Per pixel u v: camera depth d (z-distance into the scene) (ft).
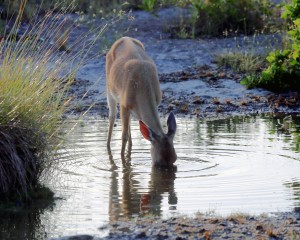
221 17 175.32
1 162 82.17
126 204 79.82
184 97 136.15
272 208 76.69
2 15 164.86
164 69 151.33
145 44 166.50
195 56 158.30
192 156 99.25
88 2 185.37
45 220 75.10
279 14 176.65
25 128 84.33
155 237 67.46
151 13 186.70
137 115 101.40
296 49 137.90
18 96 84.58
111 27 174.50
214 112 128.47
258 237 66.85
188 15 184.55
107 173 92.43
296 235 67.26
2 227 73.46
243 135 110.93
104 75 146.20
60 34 159.12
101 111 129.08
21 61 89.30
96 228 71.31
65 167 94.79
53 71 94.58
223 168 93.30
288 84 139.23
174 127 98.58
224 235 67.46
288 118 124.06
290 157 97.66
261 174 90.07
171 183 87.51
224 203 79.00
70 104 128.88
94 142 108.37
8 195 82.38
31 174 84.28
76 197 82.79
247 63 149.28
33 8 165.68
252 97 135.74
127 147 106.63
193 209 77.20
